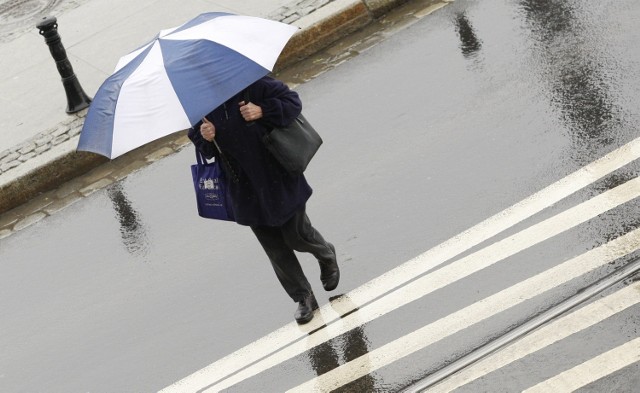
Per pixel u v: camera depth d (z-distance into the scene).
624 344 13.25
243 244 18.14
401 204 17.62
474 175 17.73
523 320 14.20
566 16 21.77
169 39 12.77
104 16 28.11
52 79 25.67
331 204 18.25
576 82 19.41
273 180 13.79
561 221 15.95
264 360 15.22
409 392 13.65
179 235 18.98
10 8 30.39
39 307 18.20
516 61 20.77
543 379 13.14
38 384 16.25
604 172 16.73
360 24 24.12
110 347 16.61
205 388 15.06
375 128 20.12
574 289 14.46
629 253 14.82
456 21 23.12
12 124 24.02
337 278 15.71
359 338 14.96
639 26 20.47
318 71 23.08
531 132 18.39
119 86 12.41
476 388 13.34
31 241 20.31
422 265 16.00
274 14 24.98
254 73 12.24
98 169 22.11
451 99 20.22
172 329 16.58
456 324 14.56
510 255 15.57
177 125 11.78
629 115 17.95
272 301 16.45
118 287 18.08
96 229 20.05
